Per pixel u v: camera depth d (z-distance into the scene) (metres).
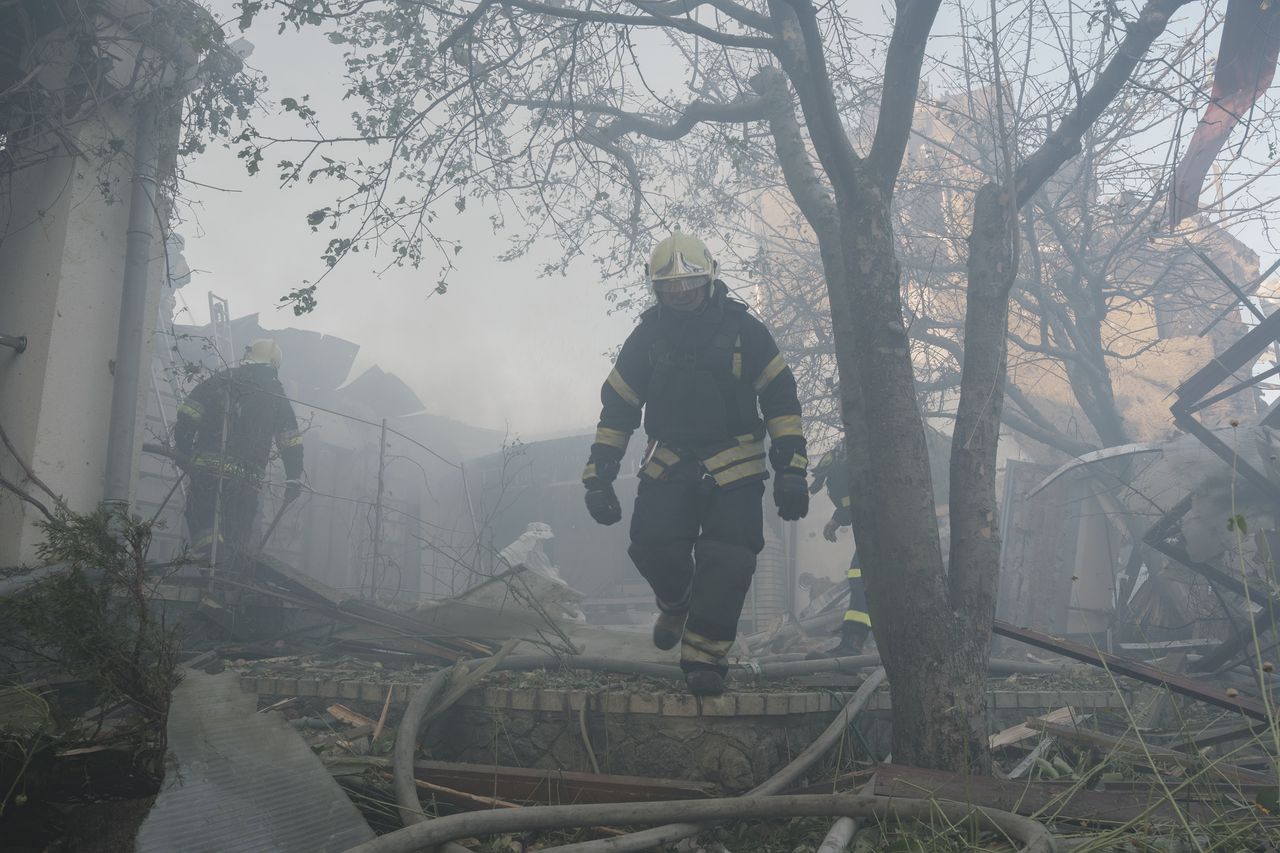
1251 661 6.12
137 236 5.23
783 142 4.94
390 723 3.80
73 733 2.58
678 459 3.57
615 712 3.53
